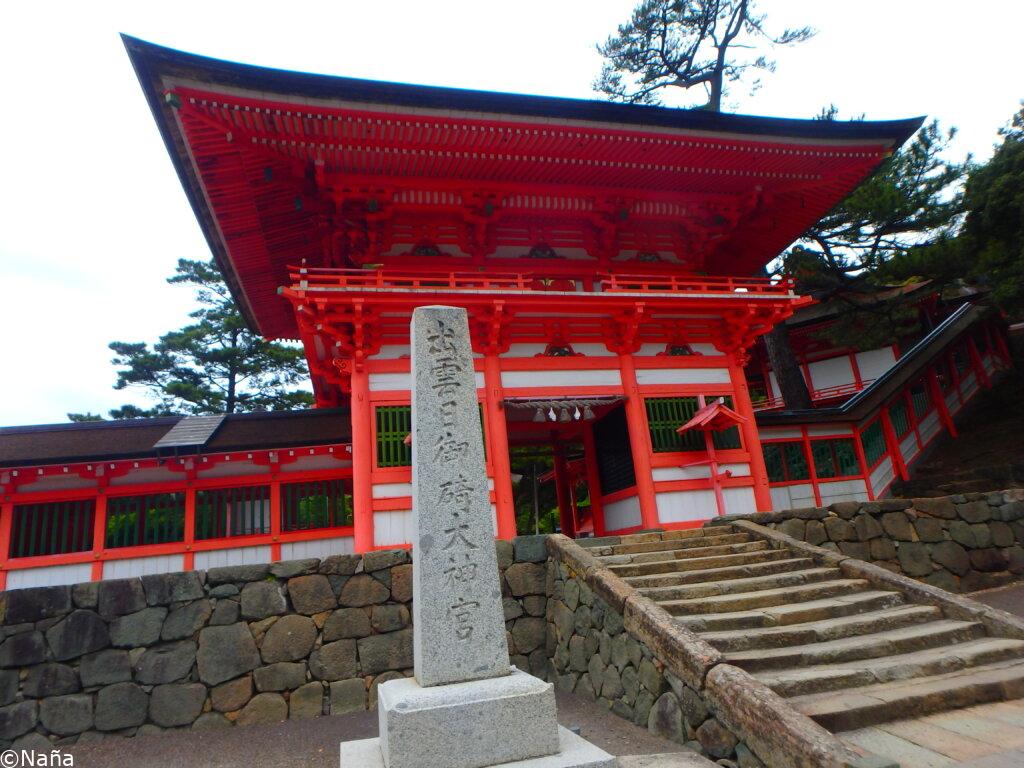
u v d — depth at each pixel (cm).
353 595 927
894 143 1606
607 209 1628
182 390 3650
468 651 507
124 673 819
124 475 1448
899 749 519
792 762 476
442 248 1578
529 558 1022
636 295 1436
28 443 1452
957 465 1966
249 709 837
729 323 1584
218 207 1451
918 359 2198
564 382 1452
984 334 2581
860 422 1933
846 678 635
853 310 2417
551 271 1611
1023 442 1938
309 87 1190
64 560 1373
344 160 1379
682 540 1102
